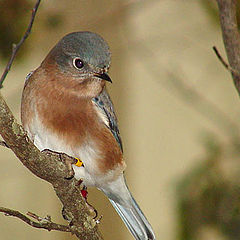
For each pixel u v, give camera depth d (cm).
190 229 1169
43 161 778
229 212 1149
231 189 1163
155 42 1462
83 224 856
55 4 1296
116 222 1469
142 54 1467
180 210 1178
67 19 1325
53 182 809
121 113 1487
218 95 1484
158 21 1455
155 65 1478
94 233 867
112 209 1466
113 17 1400
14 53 792
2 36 1230
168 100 1497
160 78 1472
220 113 1447
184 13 1449
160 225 1448
